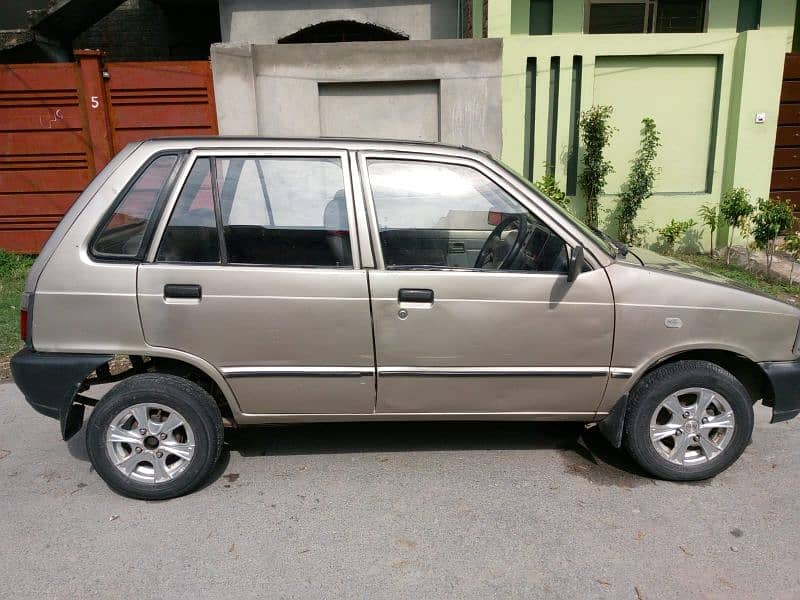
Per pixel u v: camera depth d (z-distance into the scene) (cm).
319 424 426
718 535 301
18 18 1179
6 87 796
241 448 391
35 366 320
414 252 330
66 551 292
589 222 855
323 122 834
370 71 807
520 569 278
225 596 262
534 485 346
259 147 329
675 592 263
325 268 323
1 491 345
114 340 320
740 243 862
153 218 321
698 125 862
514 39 810
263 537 302
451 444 395
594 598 260
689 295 331
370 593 263
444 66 808
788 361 343
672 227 844
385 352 327
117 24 1191
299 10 1009
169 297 317
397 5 1006
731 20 916
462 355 329
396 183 332
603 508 323
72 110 807
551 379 335
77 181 830
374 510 323
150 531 307
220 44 786
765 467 365
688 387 336
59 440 409
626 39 820
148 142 330
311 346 325
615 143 865
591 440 400
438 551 290
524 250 333
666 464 343
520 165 854
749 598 259
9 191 830
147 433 327
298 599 260
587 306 327
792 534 301
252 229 324
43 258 321
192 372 348
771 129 834
